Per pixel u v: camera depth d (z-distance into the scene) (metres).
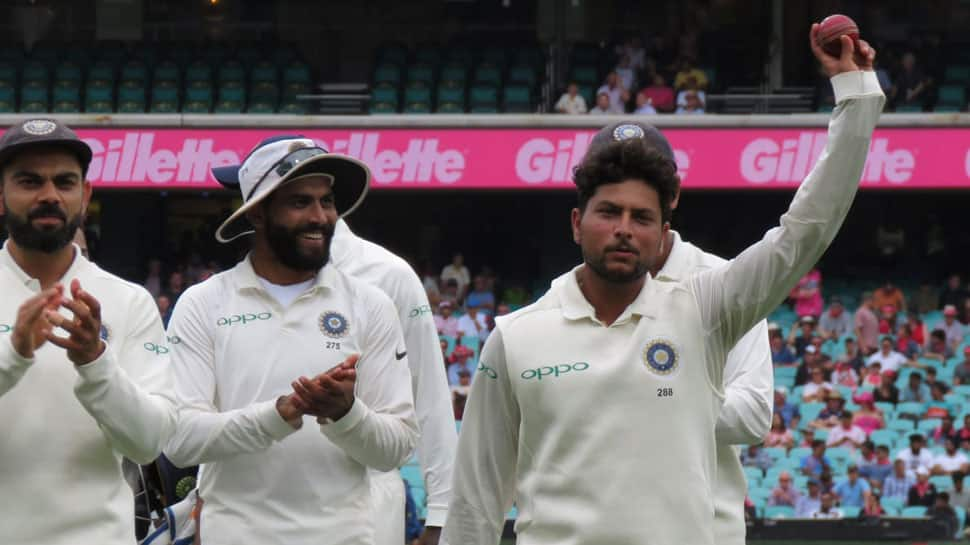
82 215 11.40
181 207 59.22
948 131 53.06
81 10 60.28
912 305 55.34
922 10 58.34
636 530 10.07
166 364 11.53
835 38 9.83
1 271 11.36
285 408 11.99
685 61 57.75
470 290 56.78
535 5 59.47
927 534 39.31
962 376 47.97
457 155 53.88
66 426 10.99
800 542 39.03
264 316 12.78
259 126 54.28
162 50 59.66
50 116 54.06
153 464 15.24
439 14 59.38
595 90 58.00
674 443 10.20
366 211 60.56
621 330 10.38
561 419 10.30
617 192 10.12
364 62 58.97
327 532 12.52
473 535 10.87
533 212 60.00
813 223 9.97
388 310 13.14
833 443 44.47
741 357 12.40
